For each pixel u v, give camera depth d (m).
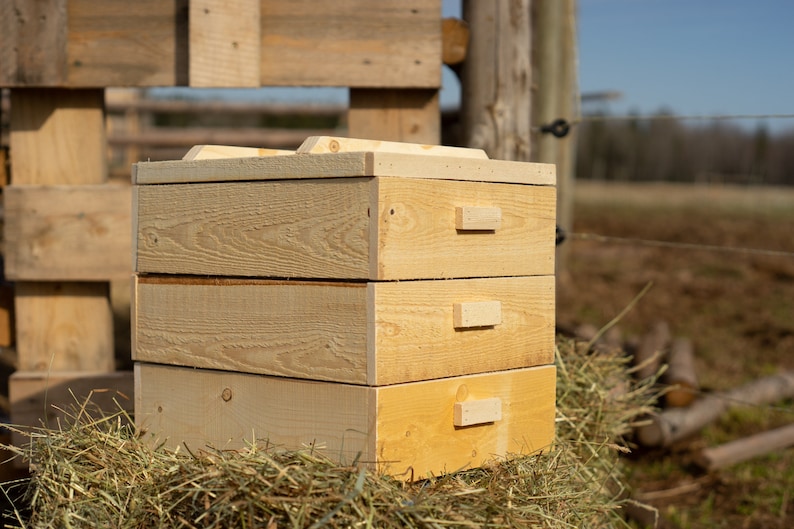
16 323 3.65
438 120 3.60
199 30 3.39
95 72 3.48
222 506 2.02
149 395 2.60
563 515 2.38
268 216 2.31
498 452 2.43
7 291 3.69
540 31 7.18
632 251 14.29
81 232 3.53
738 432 5.14
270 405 2.33
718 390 5.77
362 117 3.59
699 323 8.26
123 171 10.32
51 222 3.53
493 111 3.68
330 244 2.20
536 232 2.51
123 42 3.46
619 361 3.61
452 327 2.29
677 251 14.12
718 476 4.52
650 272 11.75
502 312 2.42
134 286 2.60
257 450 2.23
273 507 2.01
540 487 2.36
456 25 3.64
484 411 2.34
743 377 6.27
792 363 6.77
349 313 2.16
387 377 2.15
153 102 10.41
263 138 10.28
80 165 3.59
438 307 2.25
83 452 2.37
